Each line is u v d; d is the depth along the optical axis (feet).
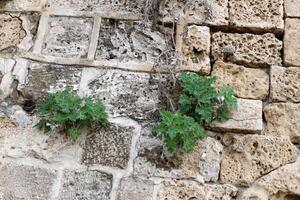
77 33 16.05
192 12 16.10
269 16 16.03
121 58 15.70
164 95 15.19
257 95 15.25
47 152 14.73
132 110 15.07
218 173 14.48
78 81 15.48
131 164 14.55
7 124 15.10
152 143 14.71
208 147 14.70
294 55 15.65
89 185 14.37
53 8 16.34
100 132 14.87
